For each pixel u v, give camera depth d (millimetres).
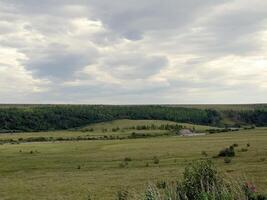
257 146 83562
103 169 62500
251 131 166375
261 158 58625
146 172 52281
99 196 35688
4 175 62469
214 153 75688
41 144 129125
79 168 66250
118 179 47000
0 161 81062
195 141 114625
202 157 69562
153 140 131875
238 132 163875
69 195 38500
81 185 44344
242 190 12273
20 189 45406
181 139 129875
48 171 64812
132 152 90062
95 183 45000
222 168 46562
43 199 37906
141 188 36375
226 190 11945
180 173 46781
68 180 50469
